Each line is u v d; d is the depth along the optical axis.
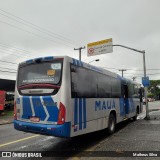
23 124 8.28
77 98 8.20
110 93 11.70
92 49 22.06
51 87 7.79
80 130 8.26
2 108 26.03
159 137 10.18
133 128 13.21
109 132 11.20
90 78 9.41
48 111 7.73
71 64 8.07
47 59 8.16
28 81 8.45
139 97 18.59
